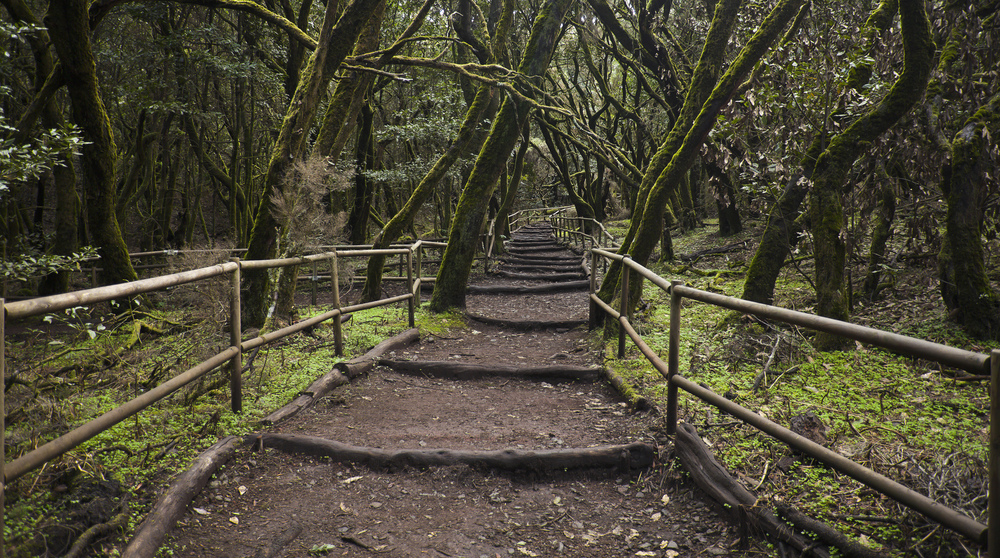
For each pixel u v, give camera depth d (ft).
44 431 8.83
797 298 22.38
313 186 20.57
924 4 15.69
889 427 10.72
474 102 28.17
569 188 64.69
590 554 8.38
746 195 25.23
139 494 8.98
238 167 44.78
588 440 11.98
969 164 16.14
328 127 23.12
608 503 9.88
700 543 8.38
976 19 17.84
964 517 5.49
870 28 18.56
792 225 17.72
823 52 18.37
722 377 14.46
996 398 4.99
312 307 26.48
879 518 7.72
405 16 49.98
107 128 22.08
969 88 16.80
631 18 42.37
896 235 26.50
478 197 26.89
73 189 28.60
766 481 9.00
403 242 51.16
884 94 17.02
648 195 20.44
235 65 33.55
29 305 6.45
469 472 10.79
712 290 27.91
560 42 60.39
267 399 13.88
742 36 26.53
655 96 47.60
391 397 15.53
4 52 11.71
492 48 29.09
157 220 47.70
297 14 44.24
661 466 10.55
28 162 12.35
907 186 21.31
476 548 8.56
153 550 7.88
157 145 48.32
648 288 29.78
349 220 48.47
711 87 20.10
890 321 17.62
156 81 33.60
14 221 32.32
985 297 15.49
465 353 20.63
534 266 44.86
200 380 13.00
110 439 10.53
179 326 18.76
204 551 8.25
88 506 7.87
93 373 12.97
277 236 20.62
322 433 12.46
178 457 10.36
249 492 10.12
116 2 20.43
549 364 18.60
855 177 19.21
